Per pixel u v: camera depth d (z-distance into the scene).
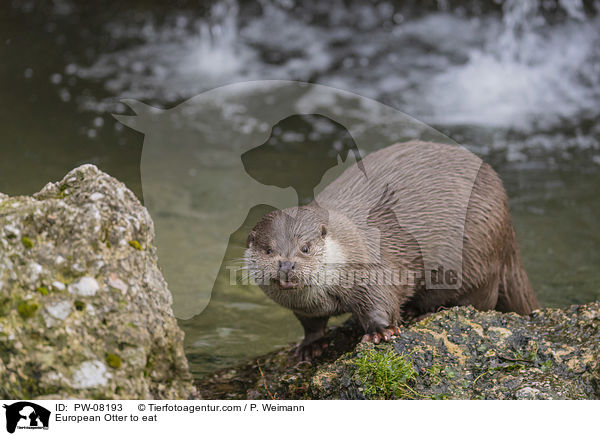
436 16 11.01
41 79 9.16
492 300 4.50
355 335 4.33
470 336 3.70
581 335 3.66
